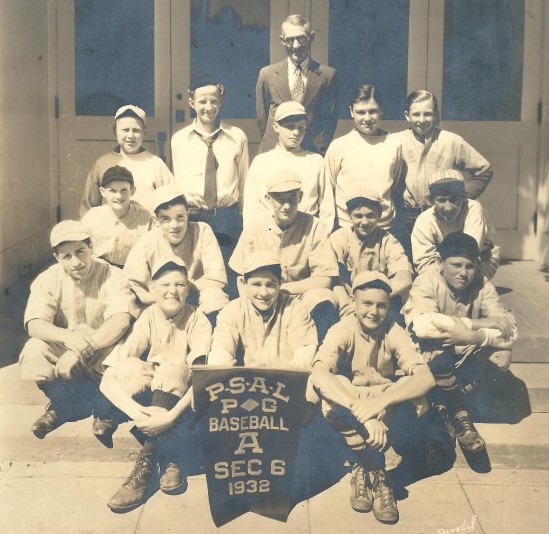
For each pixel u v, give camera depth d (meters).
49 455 5.09
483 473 4.99
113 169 5.61
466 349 5.07
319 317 5.24
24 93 6.48
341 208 5.72
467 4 6.62
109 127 6.85
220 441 4.91
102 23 6.77
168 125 6.84
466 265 5.14
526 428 5.11
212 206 5.90
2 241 6.18
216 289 5.30
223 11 6.64
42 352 5.14
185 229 5.32
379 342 4.99
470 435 4.95
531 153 6.71
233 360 5.01
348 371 5.00
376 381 4.98
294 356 5.02
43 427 5.07
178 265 5.08
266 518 4.75
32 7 6.64
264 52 6.64
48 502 4.79
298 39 5.97
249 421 4.94
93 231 5.60
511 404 5.20
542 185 6.73
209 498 4.83
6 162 6.25
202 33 6.72
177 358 5.05
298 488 4.94
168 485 4.88
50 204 6.87
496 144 6.71
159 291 5.07
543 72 6.64
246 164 5.99
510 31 6.64
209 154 5.89
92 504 4.79
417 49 6.63
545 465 5.02
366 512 4.73
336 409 4.84
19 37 6.46
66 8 6.77
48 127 6.84
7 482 4.93
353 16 6.58
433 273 5.22
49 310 5.23
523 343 5.37
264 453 4.92
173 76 6.78
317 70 6.04
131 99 6.83
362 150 5.69
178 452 4.95
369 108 5.65
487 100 6.69
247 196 5.57
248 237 5.42
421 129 5.80
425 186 5.82
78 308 5.25
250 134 6.66
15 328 5.82
